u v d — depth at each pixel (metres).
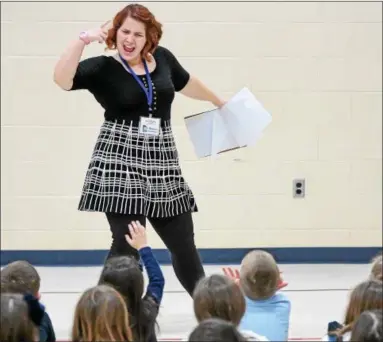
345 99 11.08
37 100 10.91
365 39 11.03
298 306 8.85
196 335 3.86
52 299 9.13
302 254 11.23
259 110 7.37
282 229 11.20
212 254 11.20
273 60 11.02
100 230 11.12
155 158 6.83
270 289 5.45
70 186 11.02
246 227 11.19
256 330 5.40
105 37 6.63
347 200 11.19
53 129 10.96
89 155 11.01
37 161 10.98
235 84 11.02
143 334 5.04
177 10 10.93
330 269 10.88
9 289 5.36
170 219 7.00
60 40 10.88
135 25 6.61
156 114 6.82
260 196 11.16
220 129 7.45
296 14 10.98
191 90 7.32
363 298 4.71
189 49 10.96
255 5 10.96
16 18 10.83
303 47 11.02
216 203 11.16
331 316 8.41
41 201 11.02
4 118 10.91
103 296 4.35
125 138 6.75
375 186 11.16
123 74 6.72
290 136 11.10
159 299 5.43
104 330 4.30
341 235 11.22
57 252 11.10
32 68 10.88
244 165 11.13
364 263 11.21
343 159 11.15
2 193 10.98
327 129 11.11
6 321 4.25
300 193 11.16
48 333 5.45
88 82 6.70
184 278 7.16
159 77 6.86
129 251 6.71
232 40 10.98
